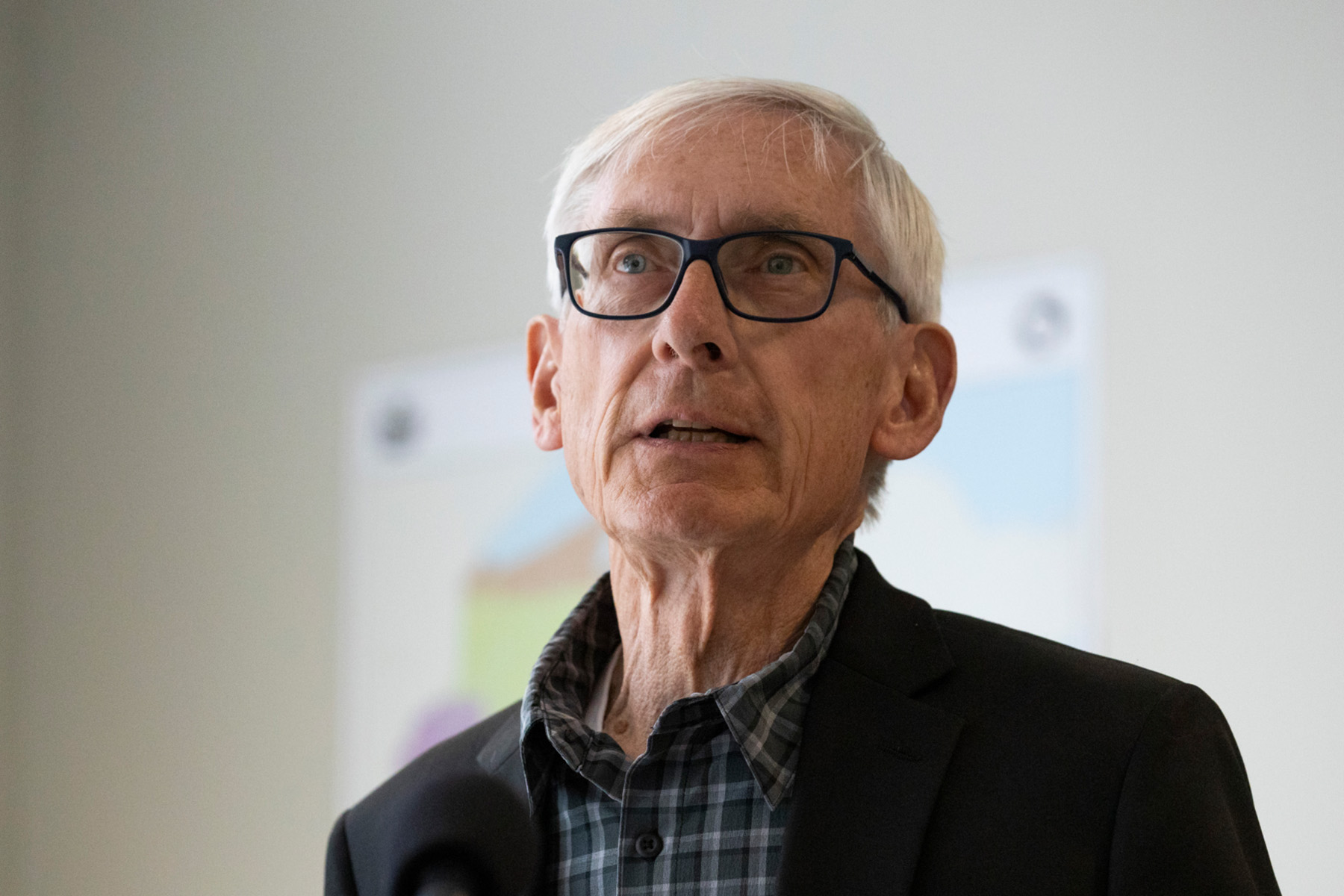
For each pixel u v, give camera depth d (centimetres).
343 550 764
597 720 294
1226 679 495
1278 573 491
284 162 841
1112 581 521
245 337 838
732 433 265
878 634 274
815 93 291
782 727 261
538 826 272
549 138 727
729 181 274
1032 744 247
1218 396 511
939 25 609
